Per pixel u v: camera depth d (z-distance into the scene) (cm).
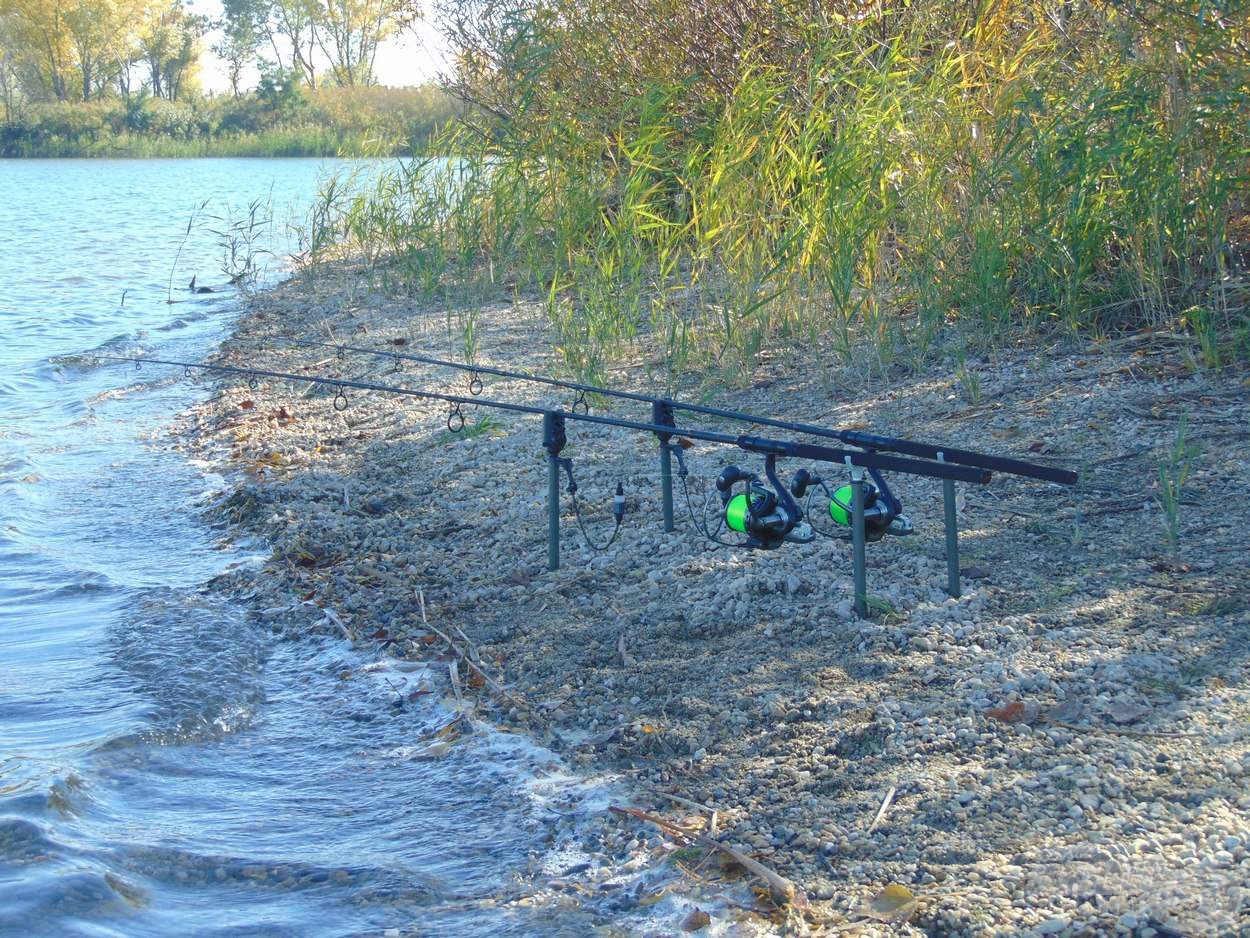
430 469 687
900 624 431
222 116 6944
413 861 342
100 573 578
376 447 743
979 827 321
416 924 313
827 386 711
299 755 408
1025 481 535
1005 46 838
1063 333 708
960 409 636
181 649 485
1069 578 444
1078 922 279
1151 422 572
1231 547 445
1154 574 435
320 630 502
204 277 1648
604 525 567
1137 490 508
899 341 754
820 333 803
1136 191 681
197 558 597
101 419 884
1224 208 681
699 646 444
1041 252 707
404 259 1298
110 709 436
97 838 354
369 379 916
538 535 568
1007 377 667
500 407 541
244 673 468
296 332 1143
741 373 757
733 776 364
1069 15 795
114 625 515
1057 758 342
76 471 752
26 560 598
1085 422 587
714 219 835
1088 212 700
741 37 1055
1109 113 684
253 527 627
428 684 448
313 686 459
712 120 1034
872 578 468
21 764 393
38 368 1061
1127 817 312
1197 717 348
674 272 911
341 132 5650
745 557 504
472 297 1151
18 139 6638
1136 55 708
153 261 1839
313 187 3325
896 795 340
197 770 399
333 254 1662
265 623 516
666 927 304
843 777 353
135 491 706
